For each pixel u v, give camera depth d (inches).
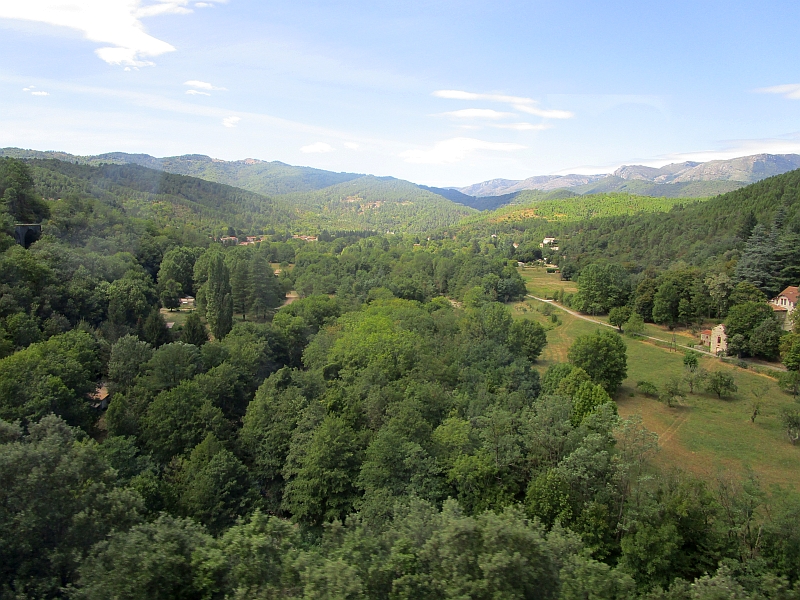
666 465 1974.7
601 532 1259.8
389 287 4498.0
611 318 4254.4
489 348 2709.2
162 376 1957.4
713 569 1185.4
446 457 1561.3
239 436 1760.6
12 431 987.9
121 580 721.6
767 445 2171.5
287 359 2802.7
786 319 3449.8
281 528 848.3
